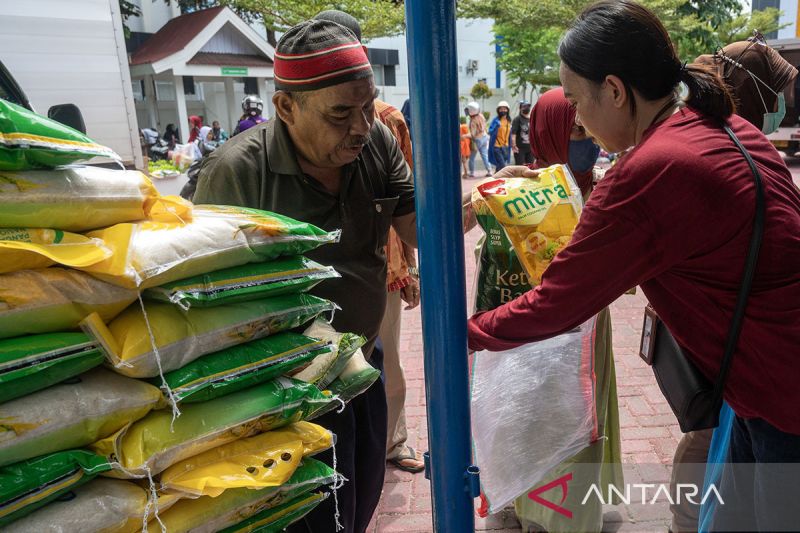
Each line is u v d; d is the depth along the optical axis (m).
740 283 1.25
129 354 1.09
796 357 1.24
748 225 1.22
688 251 1.25
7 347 1.00
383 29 14.54
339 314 1.77
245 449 1.23
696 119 1.30
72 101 5.83
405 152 2.87
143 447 1.10
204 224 1.21
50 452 1.03
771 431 1.33
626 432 3.16
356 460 1.92
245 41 16.91
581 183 2.14
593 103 1.39
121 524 1.08
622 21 1.30
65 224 1.09
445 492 1.30
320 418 1.68
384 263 1.89
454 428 1.27
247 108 6.73
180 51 15.39
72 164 1.14
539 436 1.84
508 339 1.44
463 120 21.09
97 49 5.87
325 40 1.49
